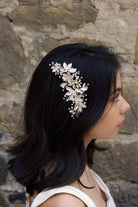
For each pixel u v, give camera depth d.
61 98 0.65
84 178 0.76
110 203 0.84
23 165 0.75
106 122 0.68
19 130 1.25
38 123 0.69
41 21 1.19
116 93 0.66
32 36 1.21
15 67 1.23
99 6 1.19
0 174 1.32
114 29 1.22
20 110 1.25
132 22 1.22
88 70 0.63
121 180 1.39
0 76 1.23
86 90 0.63
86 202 0.61
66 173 0.64
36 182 0.69
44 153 0.68
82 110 0.64
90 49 0.68
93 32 1.21
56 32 1.21
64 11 1.18
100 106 0.63
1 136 1.28
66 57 0.66
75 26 1.20
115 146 1.33
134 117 1.32
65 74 0.64
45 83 0.67
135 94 1.29
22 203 1.36
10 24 1.19
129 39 1.23
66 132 0.66
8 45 1.20
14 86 1.24
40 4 1.17
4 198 1.34
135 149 1.35
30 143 0.74
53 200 0.60
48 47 1.22
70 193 0.61
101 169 1.35
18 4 1.17
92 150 1.00
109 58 0.66
